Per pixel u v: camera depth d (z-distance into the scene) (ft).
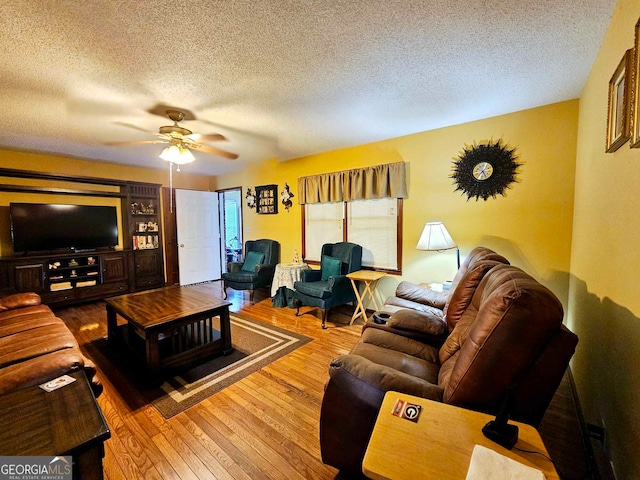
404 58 6.40
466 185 10.53
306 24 5.23
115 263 15.84
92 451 3.57
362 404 4.25
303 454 5.27
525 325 3.23
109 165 16.72
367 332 6.86
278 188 17.04
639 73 3.70
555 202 9.06
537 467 2.57
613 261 4.81
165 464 5.07
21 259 12.94
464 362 3.59
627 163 4.29
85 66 6.48
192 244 19.80
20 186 13.44
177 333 9.95
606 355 4.91
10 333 7.07
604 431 4.67
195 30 5.34
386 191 12.39
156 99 8.22
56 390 4.47
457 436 2.96
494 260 6.47
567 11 5.00
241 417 6.29
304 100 8.47
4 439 3.43
